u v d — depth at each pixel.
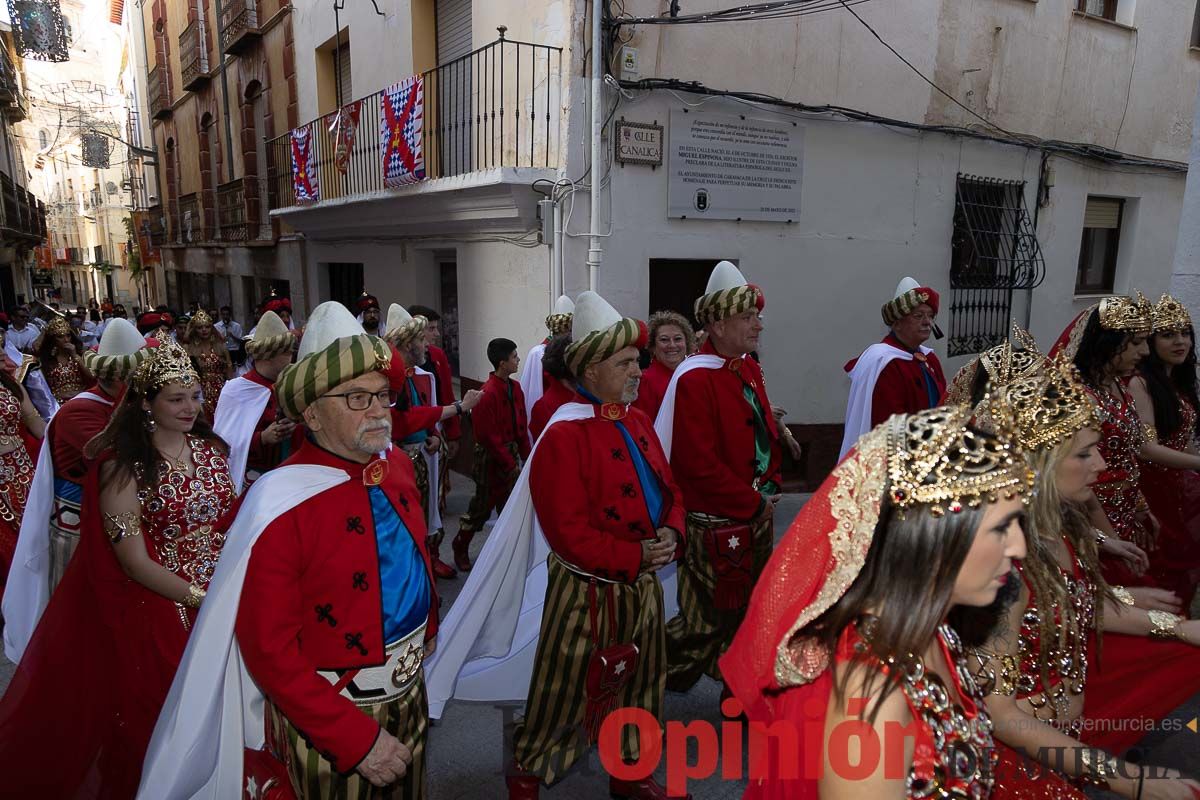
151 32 21.86
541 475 2.54
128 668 2.58
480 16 6.96
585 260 6.07
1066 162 8.79
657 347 4.27
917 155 7.55
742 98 6.39
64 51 14.54
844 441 4.63
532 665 2.99
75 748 2.59
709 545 3.16
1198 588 3.69
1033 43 8.20
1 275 22.59
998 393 1.78
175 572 2.63
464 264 7.41
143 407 2.59
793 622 1.24
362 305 6.71
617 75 5.86
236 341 14.00
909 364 4.49
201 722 1.85
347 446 1.90
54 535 3.36
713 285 3.34
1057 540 1.80
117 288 45.19
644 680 2.67
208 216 17.16
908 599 1.16
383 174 7.66
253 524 1.81
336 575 1.85
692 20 5.97
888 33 7.16
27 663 2.58
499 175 5.88
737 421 3.26
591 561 2.48
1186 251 4.49
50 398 5.77
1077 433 1.77
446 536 6.02
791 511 6.63
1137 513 3.20
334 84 10.58
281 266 12.90
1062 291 9.17
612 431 2.64
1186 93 9.90
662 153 6.18
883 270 7.54
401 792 2.05
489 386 5.04
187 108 18.25
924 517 1.16
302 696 1.74
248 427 4.09
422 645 2.08
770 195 6.71
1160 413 3.29
